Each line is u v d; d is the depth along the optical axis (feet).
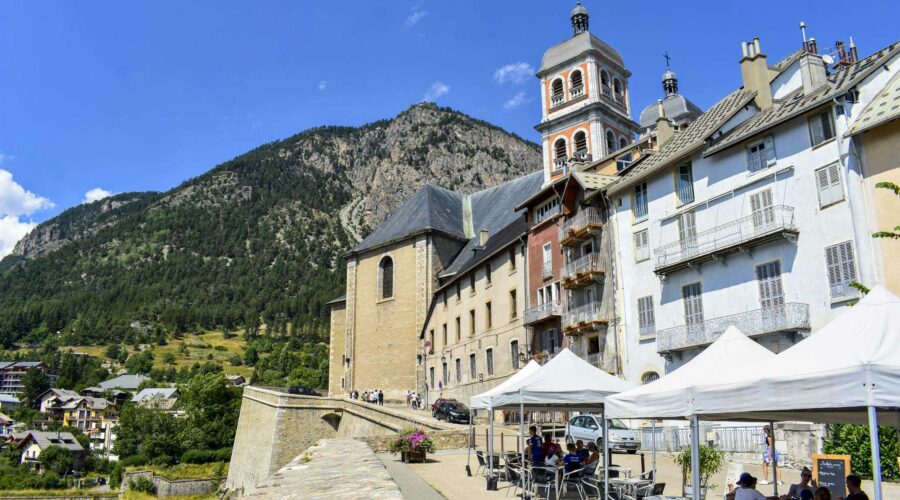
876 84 88.12
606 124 196.24
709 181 107.14
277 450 160.25
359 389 236.22
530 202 155.74
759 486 63.62
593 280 128.77
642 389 43.32
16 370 641.81
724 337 42.75
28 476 335.47
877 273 81.35
